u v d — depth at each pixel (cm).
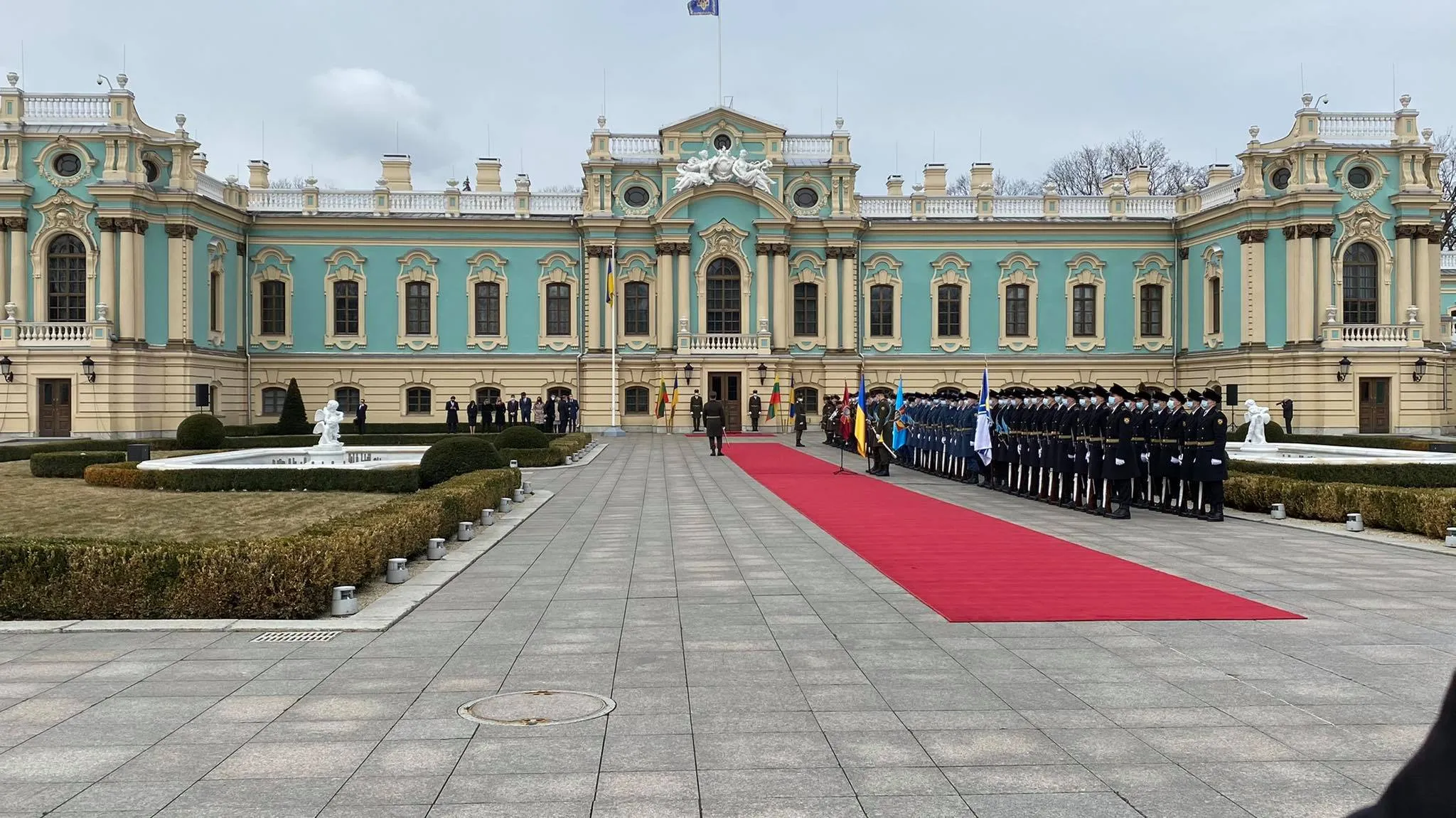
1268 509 2355
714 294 6266
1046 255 6384
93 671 1042
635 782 748
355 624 1234
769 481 3250
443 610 1336
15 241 5203
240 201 6050
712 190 6166
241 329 6006
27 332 5112
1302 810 695
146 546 1300
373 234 6175
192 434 4384
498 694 963
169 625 1234
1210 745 818
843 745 822
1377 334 5372
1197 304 6150
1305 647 1125
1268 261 5566
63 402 5147
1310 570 1611
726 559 1738
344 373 6147
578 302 6291
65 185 5222
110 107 5275
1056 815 689
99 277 5216
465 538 1953
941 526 2172
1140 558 1744
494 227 6241
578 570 1633
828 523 2222
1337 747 814
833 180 6309
